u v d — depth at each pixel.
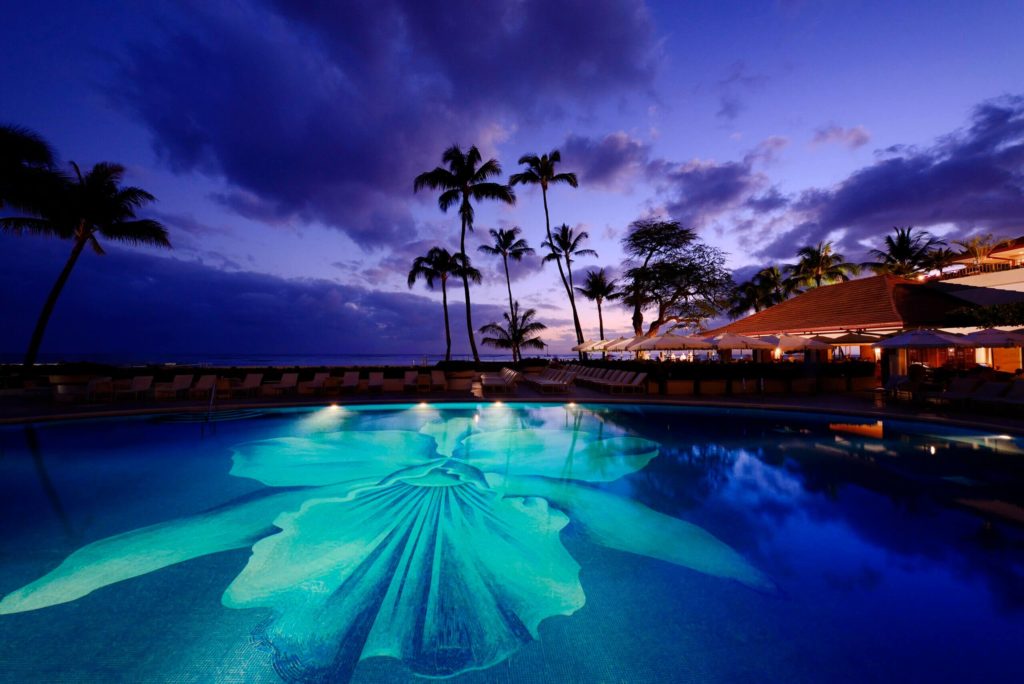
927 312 19.91
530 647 3.04
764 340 17.98
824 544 4.66
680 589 3.78
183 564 4.18
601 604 3.55
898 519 5.32
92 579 3.89
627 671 2.82
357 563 4.22
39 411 12.14
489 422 11.95
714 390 16.83
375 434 10.35
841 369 17.75
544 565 4.20
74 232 18.69
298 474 7.20
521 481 6.88
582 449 8.93
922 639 3.12
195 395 15.57
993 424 9.99
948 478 6.93
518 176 31.52
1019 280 23.34
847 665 2.87
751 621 3.33
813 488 6.51
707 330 32.81
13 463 7.78
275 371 19.38
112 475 7.10
